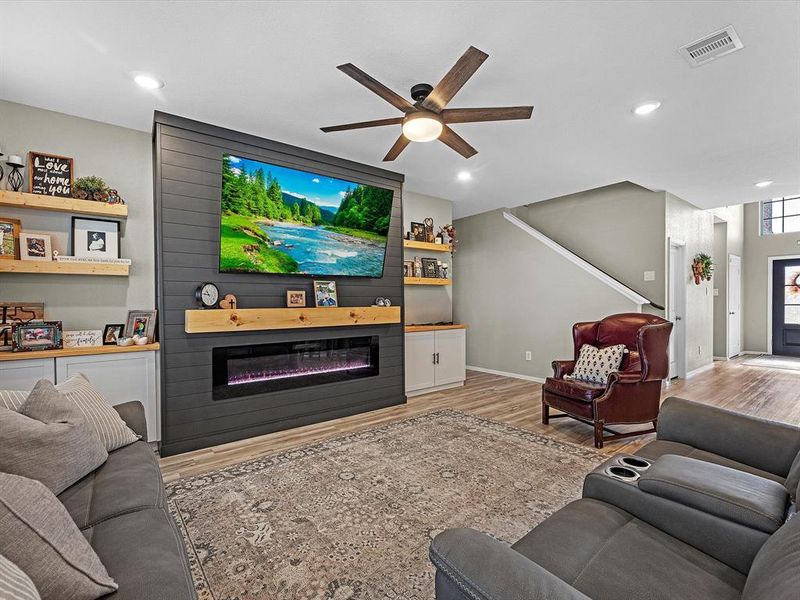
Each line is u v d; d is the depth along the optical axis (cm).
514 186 498
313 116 308
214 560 176
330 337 395
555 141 354
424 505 222
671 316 552
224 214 329
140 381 297
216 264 330
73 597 90
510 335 610
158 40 217
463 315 684
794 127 326
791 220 805
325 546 186
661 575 105
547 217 637
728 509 114
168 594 96
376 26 206
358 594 157
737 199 555
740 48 224
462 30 210
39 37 213
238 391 339
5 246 275
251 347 350
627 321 369
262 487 243
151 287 330
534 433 343
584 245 591
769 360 744
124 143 323
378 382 430
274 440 331
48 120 296
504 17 200
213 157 324
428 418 388
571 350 537
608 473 148
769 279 821
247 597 155
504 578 79
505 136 345
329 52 228
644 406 328
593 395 318
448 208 575
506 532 196
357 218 414
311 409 378
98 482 156
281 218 362
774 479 157
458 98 280
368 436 336
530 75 252
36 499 103
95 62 237
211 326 315
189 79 255
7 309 279
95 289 310
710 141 354
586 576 104
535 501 226
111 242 312
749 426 177
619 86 265
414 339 483
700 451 184
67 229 301
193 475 262
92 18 199
